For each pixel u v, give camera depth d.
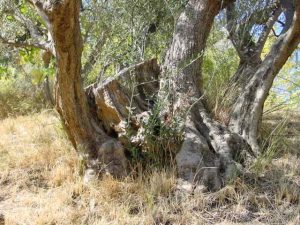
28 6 6.01
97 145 3.57
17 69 6.88
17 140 4.73
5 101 6.90
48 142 4.48
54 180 3.53
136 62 4.31
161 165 3.54
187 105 3.78
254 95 4.18
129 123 3.55
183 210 3.03
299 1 3.88
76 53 3.08
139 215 3.00
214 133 3.74
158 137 3.49
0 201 3.30
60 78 3.22
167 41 5.05
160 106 3.59
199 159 3.39
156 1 5.14
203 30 4.36
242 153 3.68
